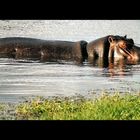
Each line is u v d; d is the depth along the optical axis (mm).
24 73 58312
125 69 63188
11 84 51281
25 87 49812
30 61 68375
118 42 72125
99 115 37375
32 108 40281
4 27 107188
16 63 66250
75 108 39906
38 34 98688
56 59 70812
